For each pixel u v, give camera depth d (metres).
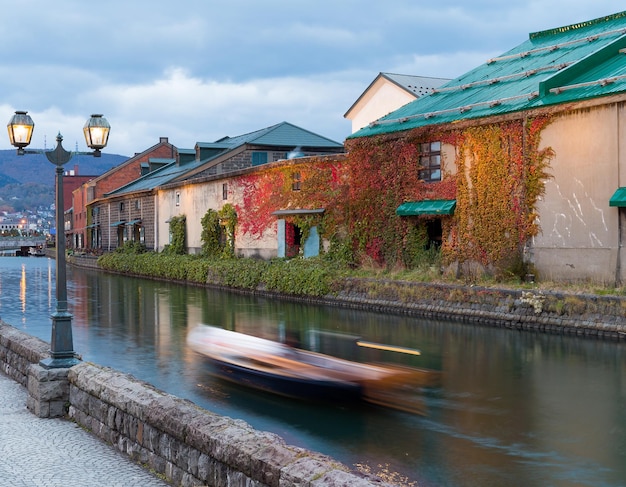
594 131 19.77
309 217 31.09
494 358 13.51
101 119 9.77
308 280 26.47
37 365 8.98
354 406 9.87
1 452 7.14
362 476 4.58
